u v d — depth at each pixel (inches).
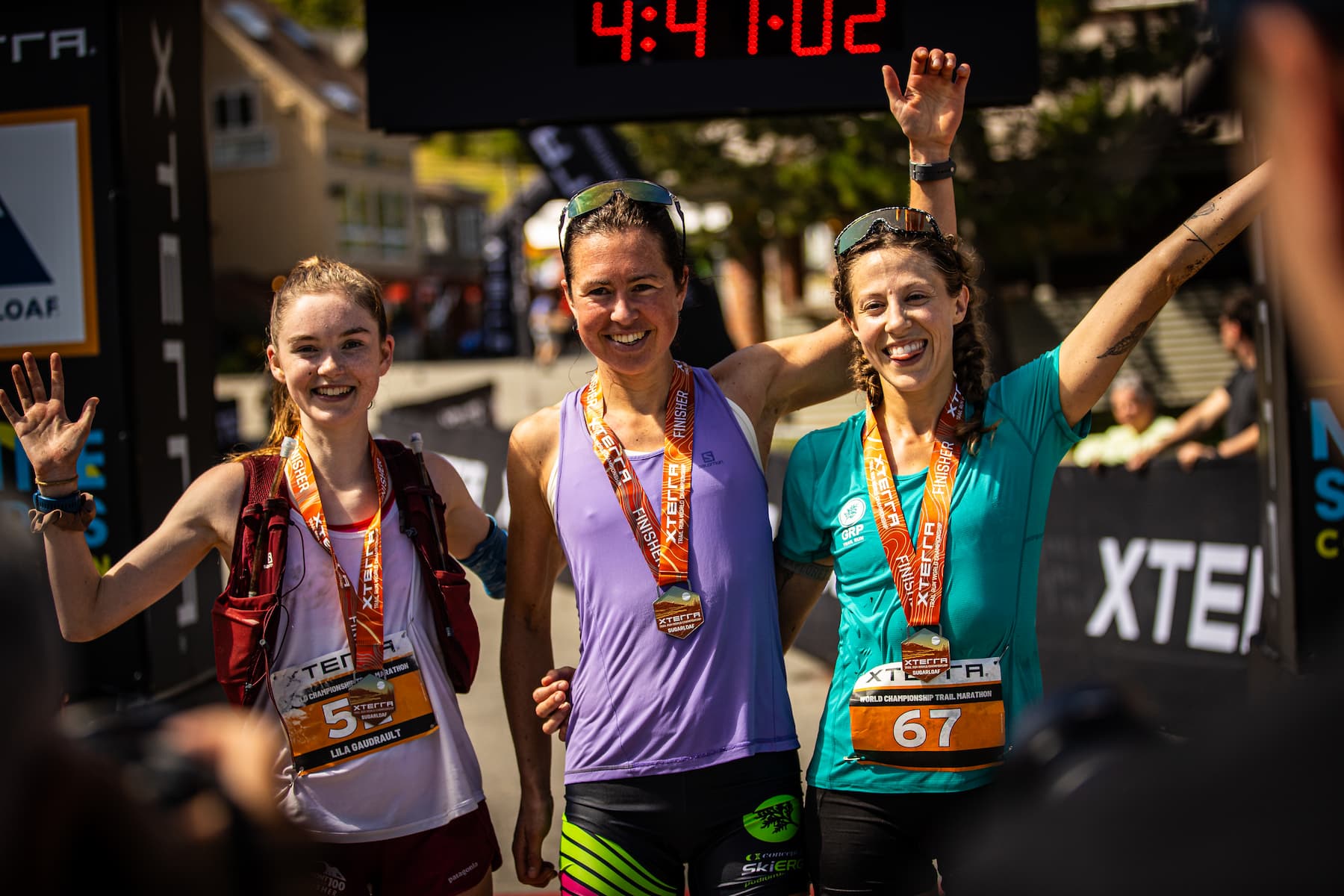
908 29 152.3
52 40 150.3
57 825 37.2
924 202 107.0
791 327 837.2
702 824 91.4
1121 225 416.8
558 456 99.2
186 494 99.7
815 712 212.1
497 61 160.6
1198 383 641.6
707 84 156.4
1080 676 209.5
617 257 94.0
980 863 34.4
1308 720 29.7
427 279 1579.7
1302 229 29.1
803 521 98.3
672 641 92.3
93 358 151.5
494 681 241.8
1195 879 29.3
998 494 89.9
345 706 94.7
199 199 168.6
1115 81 418.9
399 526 99.7
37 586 37.9
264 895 41.1
